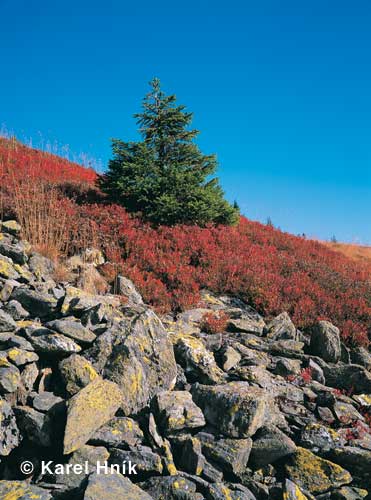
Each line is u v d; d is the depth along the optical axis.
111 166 14.59
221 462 5.83
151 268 11.63
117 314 8.22
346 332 10.42
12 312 7.45
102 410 5.79
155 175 14.25
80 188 16.36
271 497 5.53
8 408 5.64
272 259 14.37
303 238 21.39
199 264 12.57
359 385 8.24
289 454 6.04
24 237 11.18
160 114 15.15
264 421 6.45
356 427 6.94
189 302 10.23
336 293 12.80
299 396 7.55
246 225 19.19
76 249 11.60
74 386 6.20
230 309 10.54
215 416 6.29
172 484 5.22
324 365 8.66
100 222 13.18
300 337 9.88
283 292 11.94
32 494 4.74
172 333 8.31
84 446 5.47
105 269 10.77
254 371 7.60
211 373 7.36
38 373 6.47
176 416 6.10
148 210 14.46
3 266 8.80
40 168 19.56
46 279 9.47
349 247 35.56
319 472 5.86
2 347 6.57
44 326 7.32
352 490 5.79
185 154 15.27
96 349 6.79
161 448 5.77
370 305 12.36
